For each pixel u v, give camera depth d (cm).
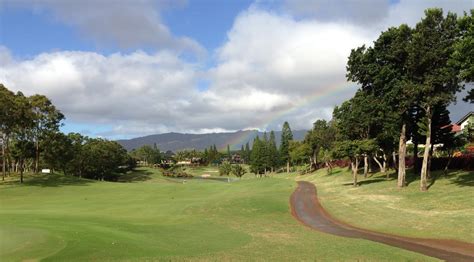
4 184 7106
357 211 3572
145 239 2175
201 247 2073
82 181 7731
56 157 9825
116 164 14650
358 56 4800
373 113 4922
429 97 4056
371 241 2305
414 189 4334
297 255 1866
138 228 2614
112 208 4253
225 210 3816
